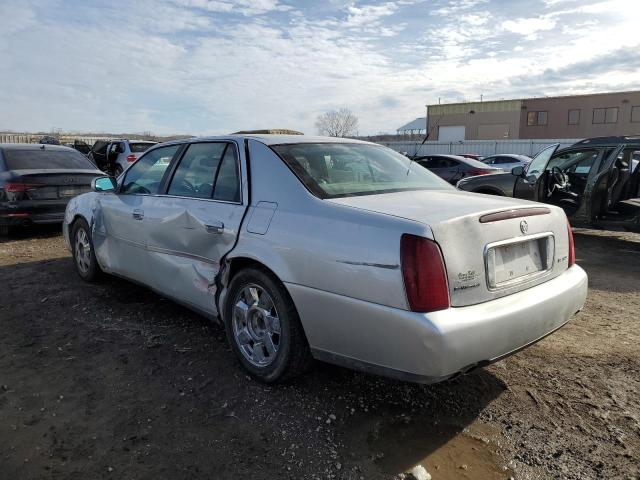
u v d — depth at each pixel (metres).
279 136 3.68
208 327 4.16
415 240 2.45
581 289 3.19
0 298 4.89
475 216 2.63
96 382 3.26
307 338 2.89
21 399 3.06
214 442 2.66
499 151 34.44
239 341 3.34
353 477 2.41
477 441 2.69
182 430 2.76
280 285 3.01
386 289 2.49
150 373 3.38
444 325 2.37
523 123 51.06
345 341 2.69
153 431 2.75
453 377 2.51
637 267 6.53
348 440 2.68
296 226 2.93
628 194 8.03
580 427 2.81
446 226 2.50
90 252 5.18
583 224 7.78
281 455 2.56
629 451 2.61
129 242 4.43
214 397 3.08
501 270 2.74
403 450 2.61
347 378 3.32
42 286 5.27
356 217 2.71
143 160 4.59
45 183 7.80
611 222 7.50
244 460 2.52
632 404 3.04
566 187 8.20
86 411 2.93
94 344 3.83
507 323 2.59
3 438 2.68
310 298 2.80
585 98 48.12
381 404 3.03
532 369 3.49
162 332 4.05
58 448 2.60
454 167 14.76
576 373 3.43
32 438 2.68
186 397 3.09
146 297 4.91
